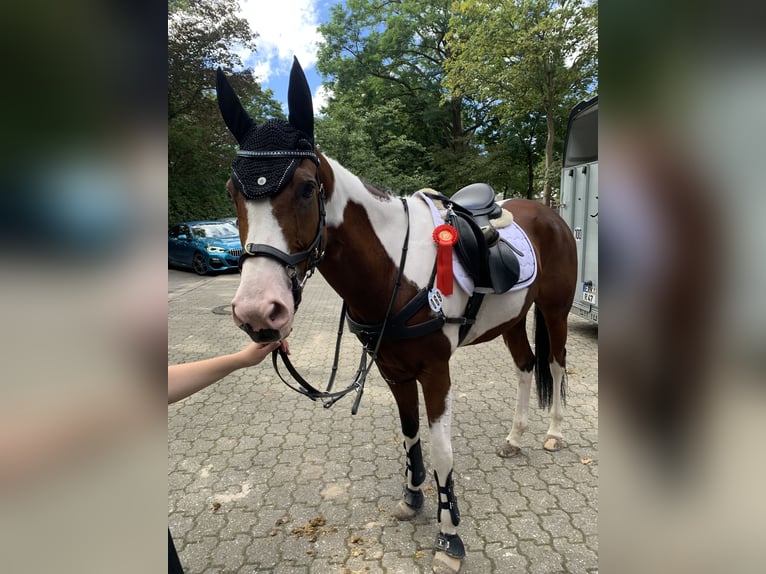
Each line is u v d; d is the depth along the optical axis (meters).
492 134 19.30
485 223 2.19
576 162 5.54
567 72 8.80
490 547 1.98
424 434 3.03
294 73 1.41
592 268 5.03
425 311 1.75
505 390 3.71
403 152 18.33
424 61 19.91
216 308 7.11
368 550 2.00
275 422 3.26
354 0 19.58
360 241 1.66
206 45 12.59
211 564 1.95
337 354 1.97
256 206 1.29
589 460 2.64
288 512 2.28
